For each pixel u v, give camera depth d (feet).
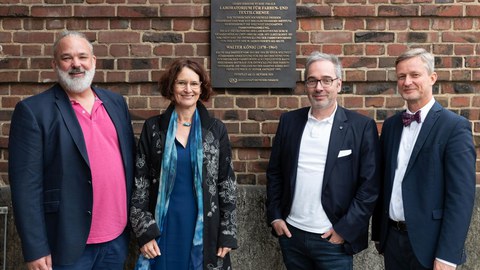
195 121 9.39
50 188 8.55
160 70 12.20
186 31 12.19
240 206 12.21
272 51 12.03
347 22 12.12
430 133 8.69
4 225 12.22
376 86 12.14
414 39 12.05
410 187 8.77
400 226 8.96
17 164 8.37
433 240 8.56
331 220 9.57
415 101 8.93
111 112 9.23
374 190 9.49
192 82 9.22
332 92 9.58
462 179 8.29
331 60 9.66
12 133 8.54
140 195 9.18
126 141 9.32
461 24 12.01
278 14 12.00
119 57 12.19
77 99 9.02
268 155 12.28
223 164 9.48
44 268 8.43
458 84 12.09
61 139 8.52
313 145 9.78
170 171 9.09
